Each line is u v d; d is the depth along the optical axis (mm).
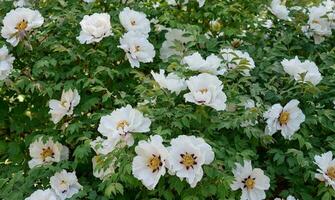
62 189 1501
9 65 1629
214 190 1232
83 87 1559
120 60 1688
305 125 1504
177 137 1293
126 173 1269
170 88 1352
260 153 1538
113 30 1628
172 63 1416
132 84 1683
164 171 1198
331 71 1700
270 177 1434
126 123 1297
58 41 1672
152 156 1237
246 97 1438
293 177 1441
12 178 1479
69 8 1794
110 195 1354
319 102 1582
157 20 1889
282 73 1609
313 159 1418
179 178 1230
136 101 1589
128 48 1622
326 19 1867
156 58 1812
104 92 1664
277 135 1521
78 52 1651
